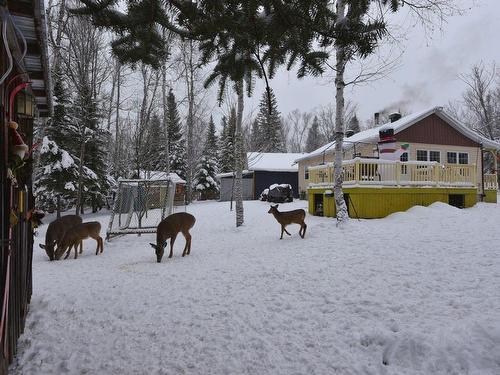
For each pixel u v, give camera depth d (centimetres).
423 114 1961
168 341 387
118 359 357
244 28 302
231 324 418
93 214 2198
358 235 874
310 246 812
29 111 419
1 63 282
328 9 284
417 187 1301
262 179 3061
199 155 3491
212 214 1744
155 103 2172
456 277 505
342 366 320
